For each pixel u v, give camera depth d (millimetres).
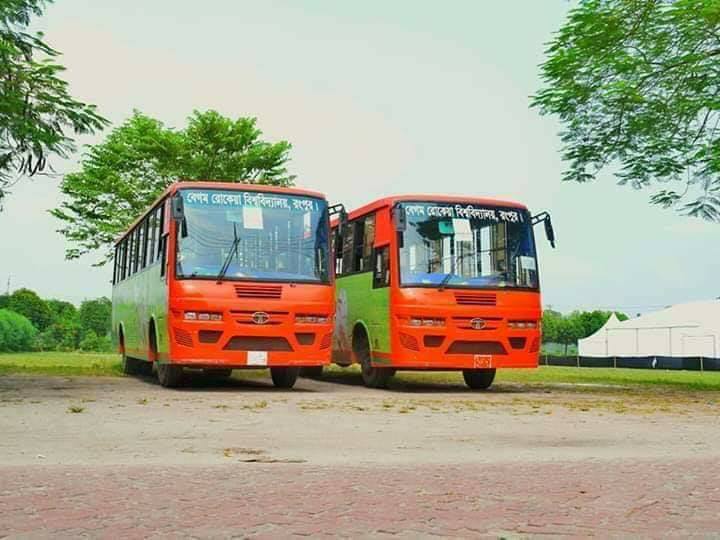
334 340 22172
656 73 18688
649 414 12977
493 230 18719
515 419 11961
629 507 5672
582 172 20375
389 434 9961
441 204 18656
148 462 7488
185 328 16125
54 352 60000
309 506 5582
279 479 6578
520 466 7391
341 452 8352
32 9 14555
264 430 10164
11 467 7090
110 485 6238
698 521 5285
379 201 19375
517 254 18766
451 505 5668
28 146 14984
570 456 8195
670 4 17891
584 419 12070
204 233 16547
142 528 4922
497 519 5277
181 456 7895
